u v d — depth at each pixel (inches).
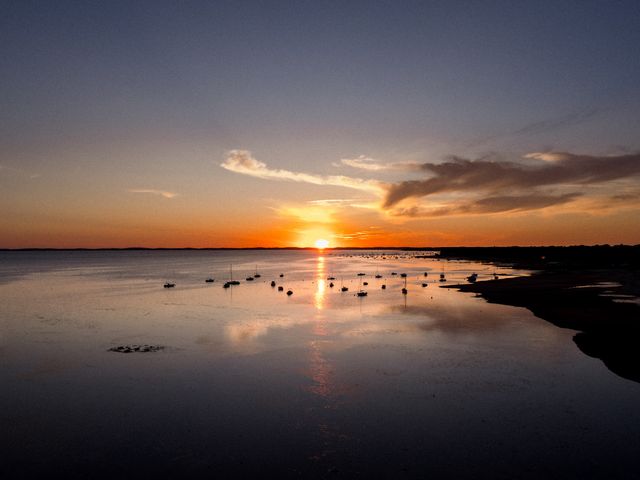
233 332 1473.9
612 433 700.7
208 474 599.8
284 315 1824.6
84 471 611.8
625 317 1552.7
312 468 610.5
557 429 717.9
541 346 1214.3
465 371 1014.4
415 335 1387.8
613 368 1016.9
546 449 653.9
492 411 791.1
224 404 837.8
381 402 839.1
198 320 1715.1
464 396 863.1
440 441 682.8
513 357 1116.5
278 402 844.6
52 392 910.4
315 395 878.4
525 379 954.1
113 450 667.4
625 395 855.7
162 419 774.5
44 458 647.8
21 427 749.9
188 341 1344.7
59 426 751.7
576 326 1446.9
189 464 625.6
